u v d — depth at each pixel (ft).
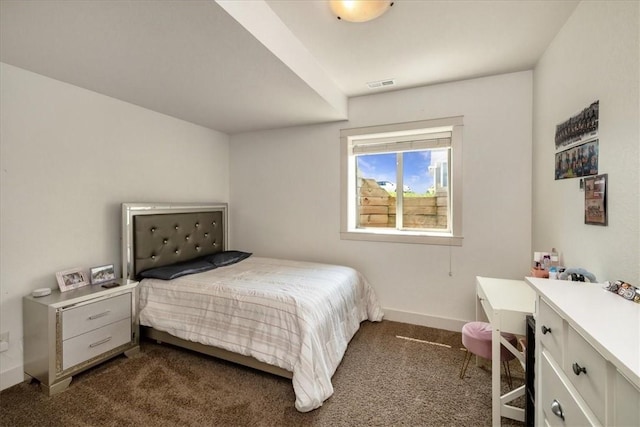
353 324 7.89
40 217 6.54
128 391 5.86
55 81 6.73
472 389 5.92
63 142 6.92
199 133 10.69
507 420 5.12
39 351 5.88
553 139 6.27
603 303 3.08
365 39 6.30
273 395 5.74
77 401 5.56
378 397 5.68
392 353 7.36
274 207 11.25
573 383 2.75
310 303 6.15
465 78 8.35
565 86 5.64
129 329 7.20
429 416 5.18
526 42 6.42
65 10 4.16
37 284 6.48
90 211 7.48
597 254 4.43
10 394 5.75
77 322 6.16
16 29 4.66
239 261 10.13
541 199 7.02
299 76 6.44
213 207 10.95
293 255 10.95
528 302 5.21
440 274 8.91
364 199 10.57
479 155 8.36
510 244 8.14
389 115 9.33
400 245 9.37
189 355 7.27
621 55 3.87
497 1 5.08
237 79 6.61
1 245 5.96
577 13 5.16
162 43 5.10
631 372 1.79
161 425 4.96
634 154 3.59
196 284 7.30
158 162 9.20
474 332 5.90
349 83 8.63
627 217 3.73
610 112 4.13
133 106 8.45
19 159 6.20
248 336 6.24
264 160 11.38
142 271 8.22
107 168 7.84
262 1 5.08
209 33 4.78
